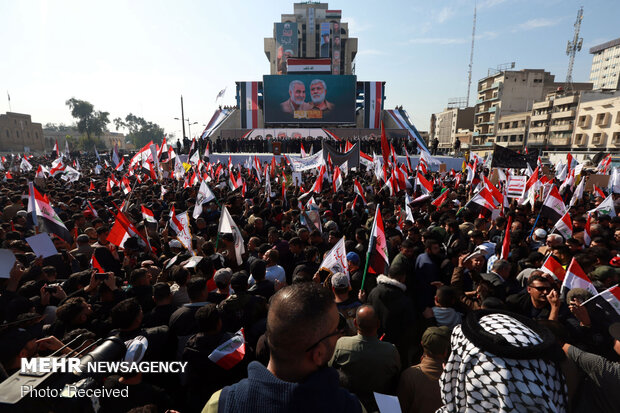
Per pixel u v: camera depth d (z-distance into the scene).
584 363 2.33
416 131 46.66
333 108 44.00
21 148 82.94
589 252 5.01
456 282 4.58
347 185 13.52
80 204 9.47
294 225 7.96
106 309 3.98
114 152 19.94
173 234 7.15
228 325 3.62
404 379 2.73
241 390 1.20
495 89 89.00
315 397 1.13
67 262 5.68
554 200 6.91
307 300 1.19
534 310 3.69
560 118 69.12
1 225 6.74
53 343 2.86
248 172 20.95
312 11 87.06
